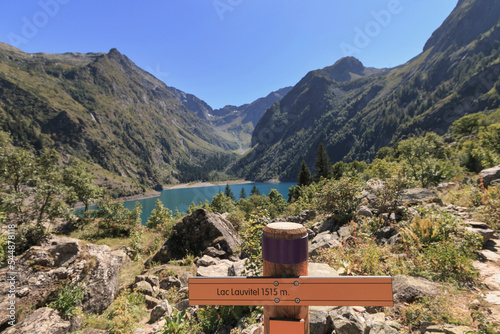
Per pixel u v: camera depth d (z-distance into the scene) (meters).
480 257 4.89
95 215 20.25
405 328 3.08
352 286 0.84
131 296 7.23
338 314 3.29
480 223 6.07
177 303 6.69
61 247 7.64
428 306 3.37
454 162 23.97
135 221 21.59
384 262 5.36
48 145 186.88
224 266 7.79
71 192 18.61
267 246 0.96
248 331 3.85
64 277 7.04
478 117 65.81
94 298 7.11
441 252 4.56
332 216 10.39
